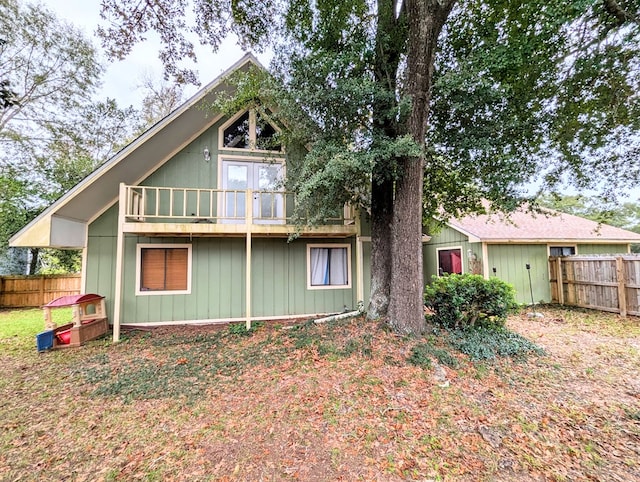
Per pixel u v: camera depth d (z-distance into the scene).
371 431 3.10
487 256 10.38
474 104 5.45
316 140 5.72
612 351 5.43
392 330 5.42
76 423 3.39
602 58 5.19
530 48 4.93
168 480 2.51
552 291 10.94
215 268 8.23
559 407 3.54
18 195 13.76
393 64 6.07
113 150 16.55
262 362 4.97
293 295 8.64
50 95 14.42
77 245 7.30
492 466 2.62
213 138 8.39
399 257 5.46
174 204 8.12
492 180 6.37
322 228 7.82
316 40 5.74
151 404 3.78
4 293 12.31
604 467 2.61
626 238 11.98
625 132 5.70
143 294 7.75
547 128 6.02
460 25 6.05
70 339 6.21
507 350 5.02
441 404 3.56
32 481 2.55
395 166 5.28
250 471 2.59
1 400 3.95
